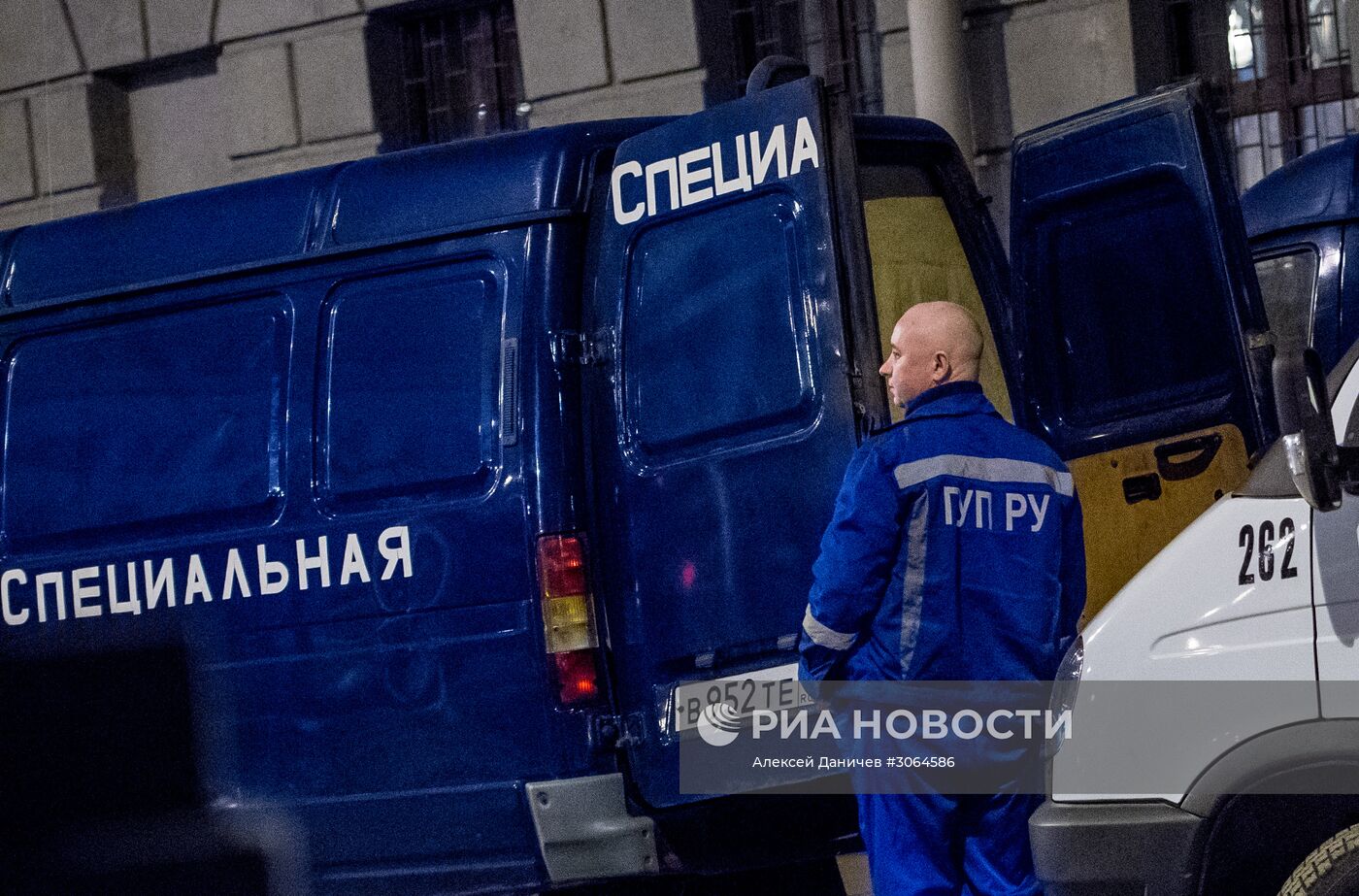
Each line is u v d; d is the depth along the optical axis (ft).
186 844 40.63
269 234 40.88
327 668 39.06
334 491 39.19
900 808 30.81
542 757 37.04
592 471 37.58
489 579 37.42
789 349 35.32
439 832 37.96
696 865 36.91
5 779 43.04
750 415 35.86
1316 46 80.38
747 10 88.63
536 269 37.70
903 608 30.42
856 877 41.39
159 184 101.24
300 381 39.88
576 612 36.83
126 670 41.50
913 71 81.82
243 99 96.58
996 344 45.65
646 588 37.24
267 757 39.73
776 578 35.47
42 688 42.55
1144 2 80.84
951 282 44.57
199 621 40.57
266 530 39.83
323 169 41.34
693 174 36.83
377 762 38.55
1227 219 41.96
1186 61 82.64
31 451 43.09
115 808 41.65
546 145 38.40
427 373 38.55
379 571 38.52
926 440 30.71
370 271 39.50
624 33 88.33
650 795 36.96
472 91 94.58
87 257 43.11
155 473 41.45
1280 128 81.20
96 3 98.99
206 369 41.16
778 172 35.58
